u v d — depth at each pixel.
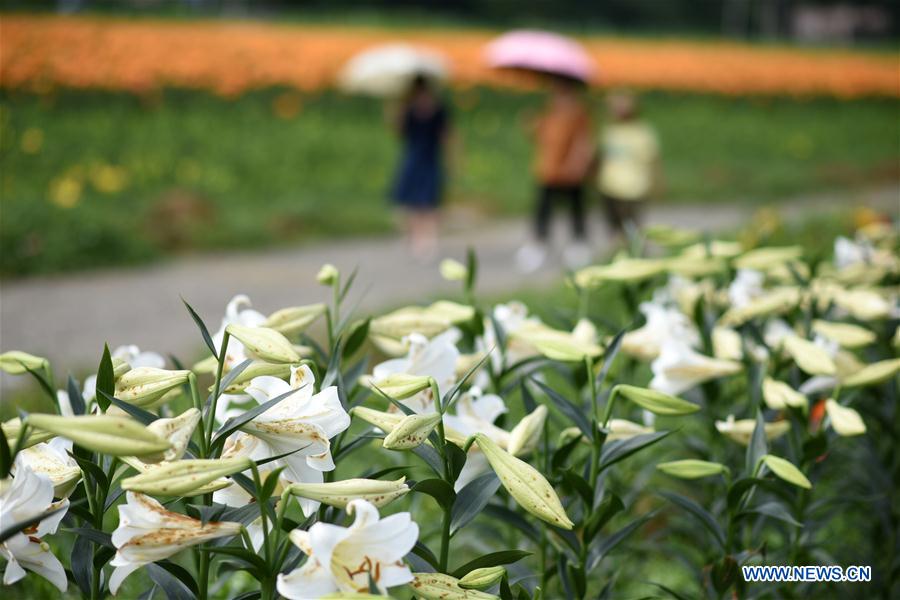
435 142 12.01
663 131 24.45
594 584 3.37
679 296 3.52
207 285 10.14
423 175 12.00
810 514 2.97
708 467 2.26
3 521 1.57
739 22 70.00
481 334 2.69
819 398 3.02
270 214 13.78
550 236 13.83
